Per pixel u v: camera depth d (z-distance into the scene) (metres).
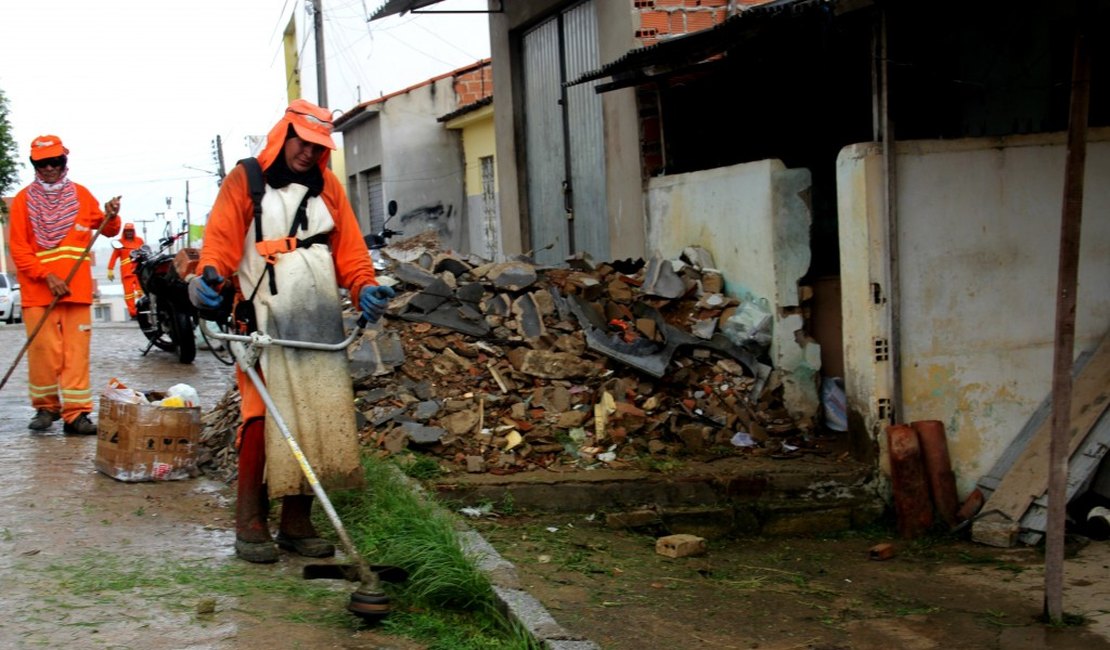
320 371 4.70
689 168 9.40
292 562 4.73
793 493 6.55
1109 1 6.88
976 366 6.82
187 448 6.09
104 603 4.13
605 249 10.98
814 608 5.23
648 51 7.95
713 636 4.73
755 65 8.52
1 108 25.27
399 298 7.38
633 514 6.20
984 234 6.81
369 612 4.02
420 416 6.58
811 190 7.52
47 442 7.05
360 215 26.42
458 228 23.91
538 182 12.84
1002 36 7.86
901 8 6.61
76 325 7.31
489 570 4.77
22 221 7.16
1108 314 6.97
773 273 7.44
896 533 6.55
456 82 23.81
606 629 4.64
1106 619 5.13
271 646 3.81
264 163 4.70
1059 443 5.04
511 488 6.11
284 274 4.65
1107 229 6.94
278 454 4.58
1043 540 6.27
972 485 6.82
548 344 7.21
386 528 4.95
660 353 7.23
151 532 5.09
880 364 6.66
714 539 6.32
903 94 8.17
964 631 4.99
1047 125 7.53
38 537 4.94
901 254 6.68
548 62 12.25
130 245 11.65
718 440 7.02
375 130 24.08
